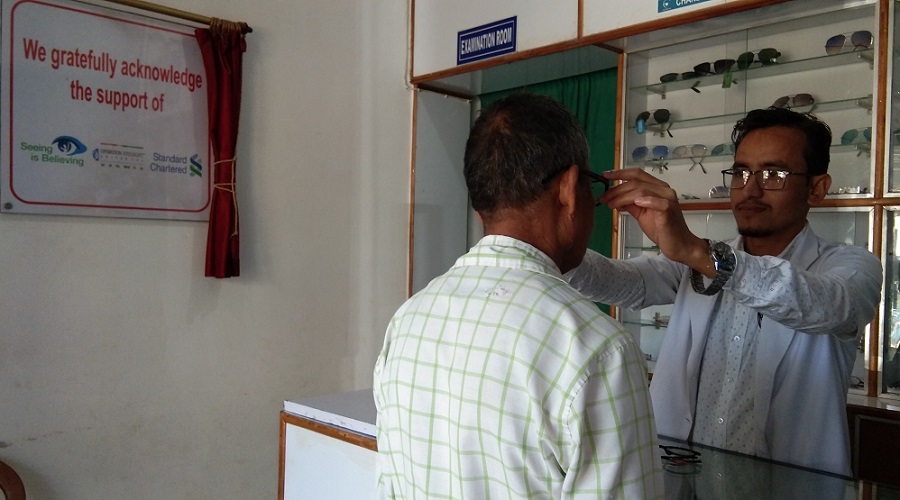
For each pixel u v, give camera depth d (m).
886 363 2.28
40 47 2.24
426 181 3.56
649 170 3.04
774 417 1.38
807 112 2.54
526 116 0.85
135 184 2.47
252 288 2.85
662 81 2.94
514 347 0.75
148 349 2.53
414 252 3.52
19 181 2.20
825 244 1.44
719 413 1.44
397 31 3.42
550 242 0.87
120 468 2.46
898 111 2.28
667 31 2.54
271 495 2.94
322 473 1.47
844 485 1.13
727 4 2.28
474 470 0.77
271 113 2.90
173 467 2.61
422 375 0.83
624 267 1.53
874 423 2.14
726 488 1.12
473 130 0.91
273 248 2.92
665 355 1.54
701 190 2.88
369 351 3.33
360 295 3.28
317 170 3.08
